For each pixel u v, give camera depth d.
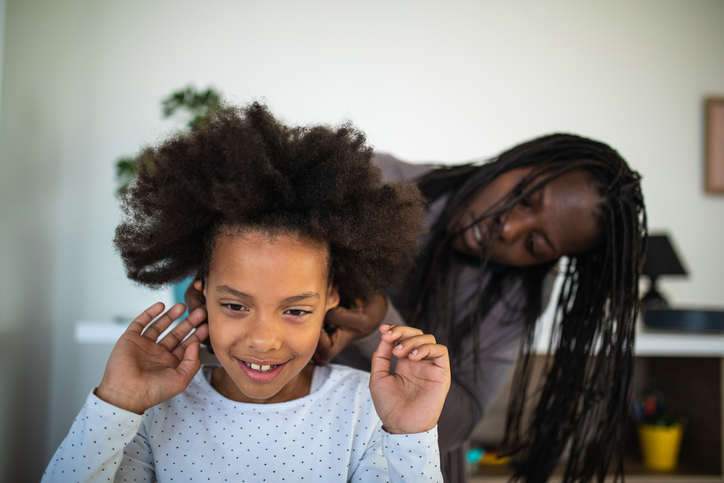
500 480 1.70
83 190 1.89
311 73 2.02
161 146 0.75
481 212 1.01
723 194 2.18
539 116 2.14
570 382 1.07
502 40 2.13
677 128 2.19
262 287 0.67
